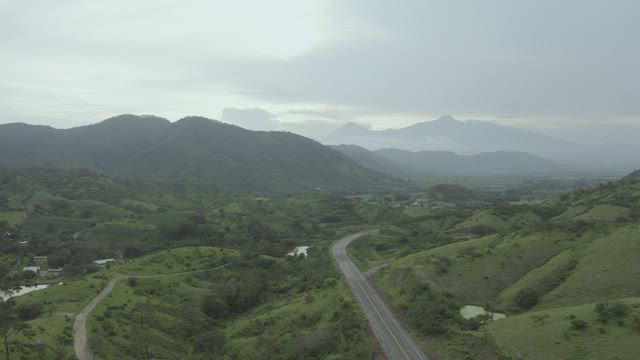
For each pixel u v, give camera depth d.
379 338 80.38
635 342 63.09
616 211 158.88
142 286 132.50
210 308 126.12
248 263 169.62
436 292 97.81
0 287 140.88
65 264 181.88
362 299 104.44
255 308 130.12
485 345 72.81
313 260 162.50
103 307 108.50
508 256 110.06
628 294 83.19
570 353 64.94
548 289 92.62
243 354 91.19
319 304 105.75
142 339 97.75
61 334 90.50
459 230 193.25
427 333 81.81
